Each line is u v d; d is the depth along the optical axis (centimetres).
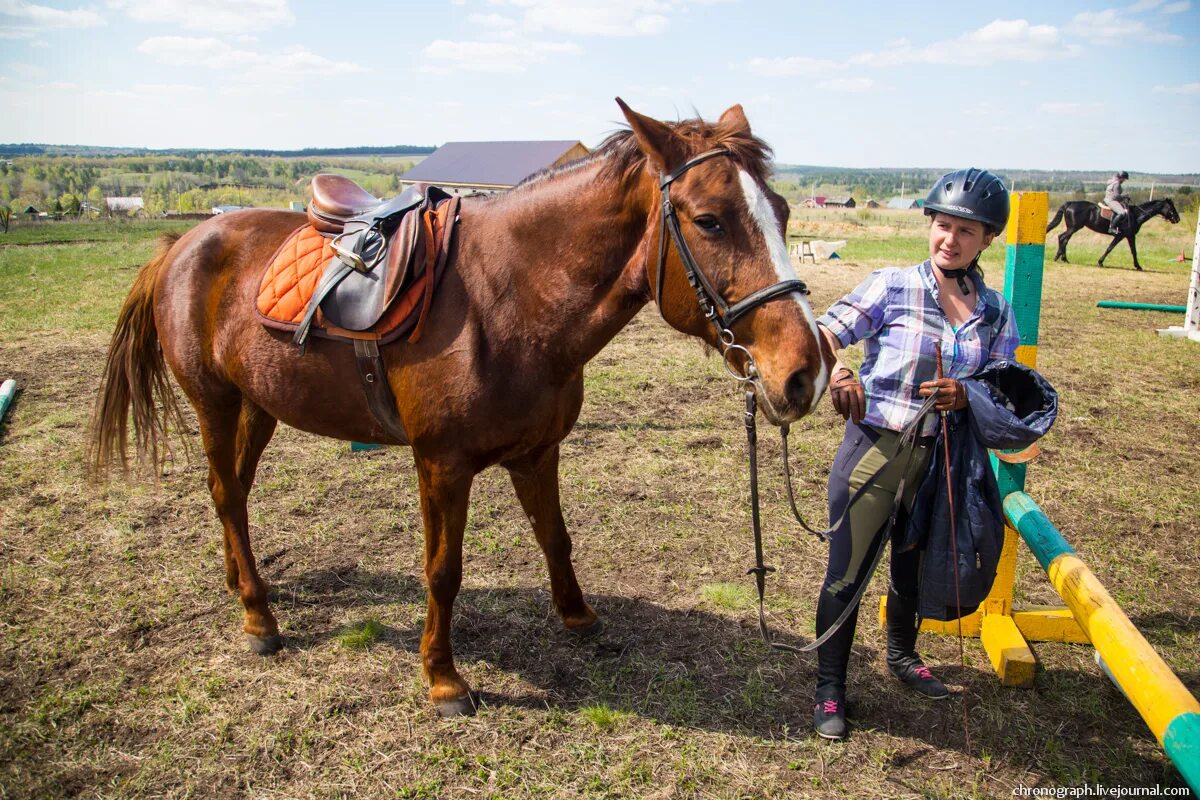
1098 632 204
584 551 376
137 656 289
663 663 290
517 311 231
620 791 228
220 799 225
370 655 293
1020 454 279
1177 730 162
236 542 299
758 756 243
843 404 221
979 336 228
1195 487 448
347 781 231
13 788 226
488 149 3872
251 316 275
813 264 1628
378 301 240
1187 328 871
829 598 249
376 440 280
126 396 325
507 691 273
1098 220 1636
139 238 2005
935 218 224
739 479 461
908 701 270
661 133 198
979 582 229
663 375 700
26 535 378
